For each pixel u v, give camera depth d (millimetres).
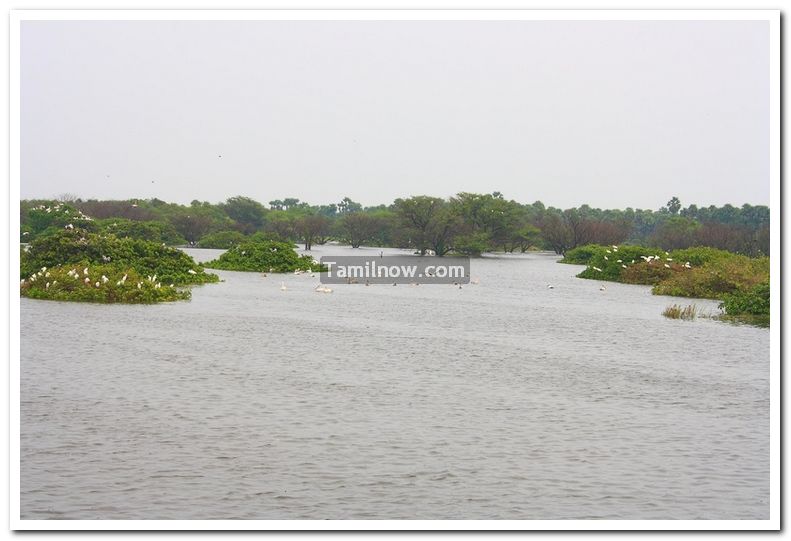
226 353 24266
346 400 18688
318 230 139375
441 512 12383
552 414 17922
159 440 15352
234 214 155000
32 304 34375
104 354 23312
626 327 32938
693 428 17031
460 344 27578
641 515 12438
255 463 14250
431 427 16641
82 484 13195
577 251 102125
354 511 12367
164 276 48188
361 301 43000
